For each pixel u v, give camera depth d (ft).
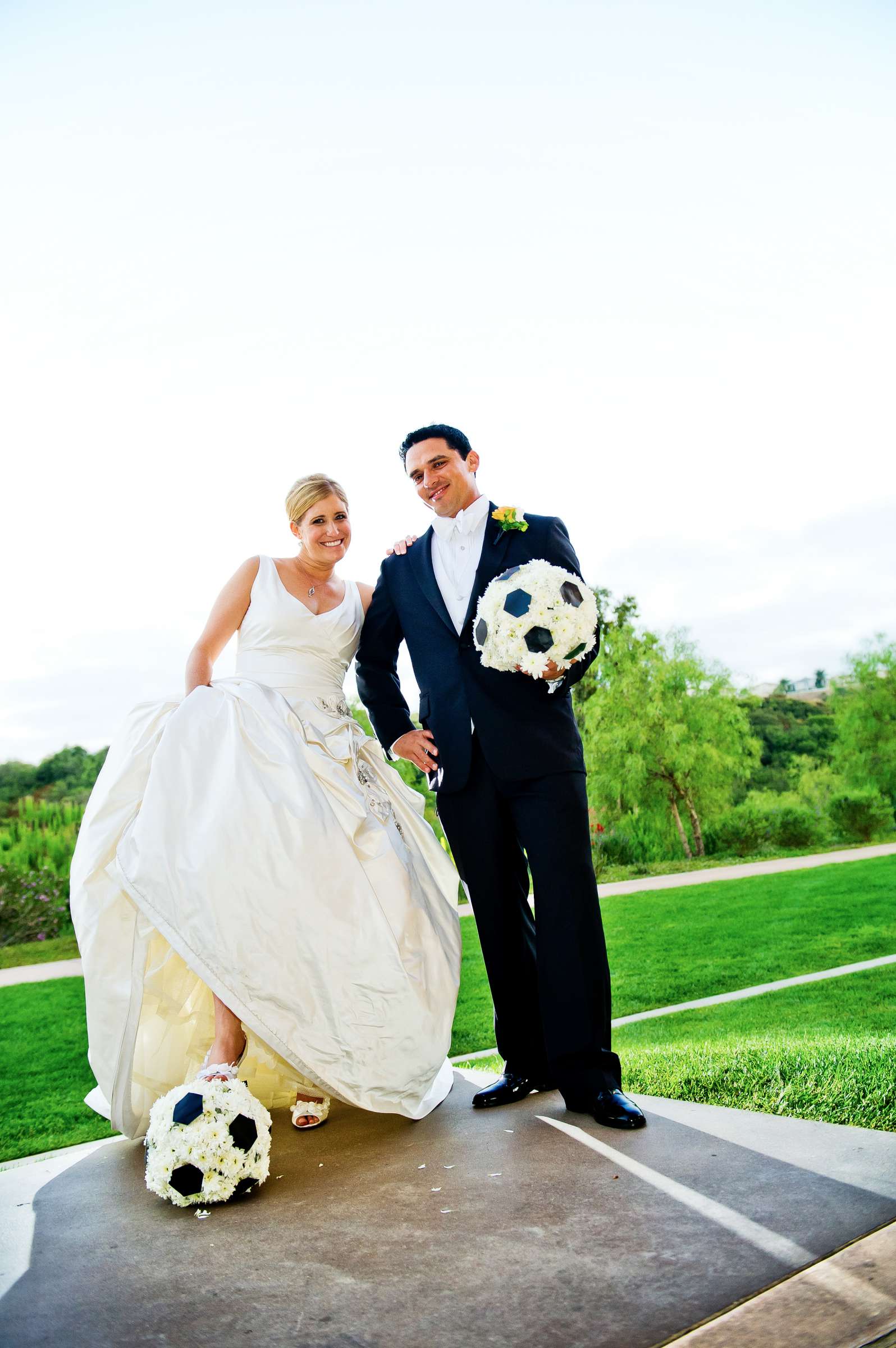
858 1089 9.60
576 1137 8.47
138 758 9.75
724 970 21.25
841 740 52.70
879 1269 5.50
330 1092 8.79
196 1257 6.61
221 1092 7.80
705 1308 5.27
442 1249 6.34
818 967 20.76
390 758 11.90
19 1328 5.71
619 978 21.24
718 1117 8.84
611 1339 5.04
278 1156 8.80
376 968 8.97
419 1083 9.10
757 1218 6.35
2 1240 7.22
